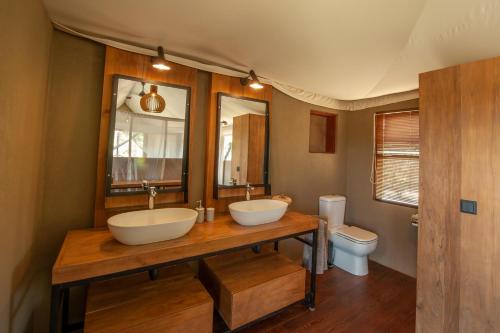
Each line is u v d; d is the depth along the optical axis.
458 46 1.71
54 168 1.58
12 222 1.06
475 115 1.40
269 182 2.56
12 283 1.09
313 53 1.91
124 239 1.30
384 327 1.88
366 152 3.23
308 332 1.81
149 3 1.31
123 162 1.75
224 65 2.17
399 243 2.84
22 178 1.16
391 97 2.93
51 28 1.51
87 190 1.68
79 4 1.33
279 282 1.82
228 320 1.62
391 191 2.97
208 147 2.13
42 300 1.54
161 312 1.35
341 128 3.36
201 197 2.17
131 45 1.76
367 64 2.08
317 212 3.12
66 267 1.10
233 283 1.71
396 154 2.93
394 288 2.45
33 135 1.29
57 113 1.58
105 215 1.69
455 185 1.47
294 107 2.84
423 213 1.60
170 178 1.95
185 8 1.35
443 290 1.51
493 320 1.33
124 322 1.26
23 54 1.08
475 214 1.39
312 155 3.04
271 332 1.80
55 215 1.59
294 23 1.49
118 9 1.37
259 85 2.22
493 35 1.54
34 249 1.44
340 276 2.68
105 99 1.67
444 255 1.51
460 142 1.45
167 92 1.92
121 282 1.64
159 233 1.36
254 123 2.40
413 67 2.10
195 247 1.44
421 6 1.32
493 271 1.33
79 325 1.61
